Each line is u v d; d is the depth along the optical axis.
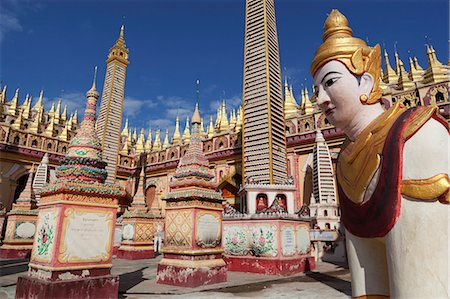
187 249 10.16
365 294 2.75
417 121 2.39
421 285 2.08
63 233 6.95
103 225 7.64
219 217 11.20
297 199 22.81
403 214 2.27
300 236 14.00
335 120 3.13
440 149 2.28
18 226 18.69
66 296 6.59
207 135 35.03
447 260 2.08
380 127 2.69
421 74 26.22
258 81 17.22
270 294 8.72
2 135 28.19
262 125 16.30
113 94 32.34
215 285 10.05
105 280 7.23
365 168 2.66
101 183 7.80
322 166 19.95
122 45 34.44
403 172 2.35
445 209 2.16
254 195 14.55
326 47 3.09
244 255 13.62
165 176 33.47
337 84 2.98
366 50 2.99
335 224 18.31
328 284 10.37
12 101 46.84
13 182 28.28
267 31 18.05
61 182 7.17
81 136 8.12
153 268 14.77
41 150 30.14
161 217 25.52
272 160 15.58
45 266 6.88
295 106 27.86
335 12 3.31
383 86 24.83
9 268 14.03
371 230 2.57
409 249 2.18
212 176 11.38
